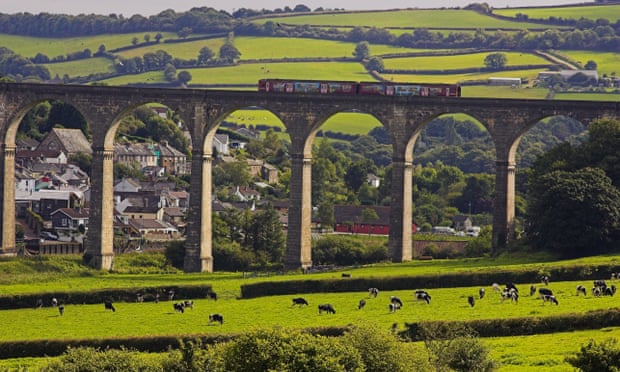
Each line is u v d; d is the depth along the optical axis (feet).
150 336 538.47
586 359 422.41
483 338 541.34
